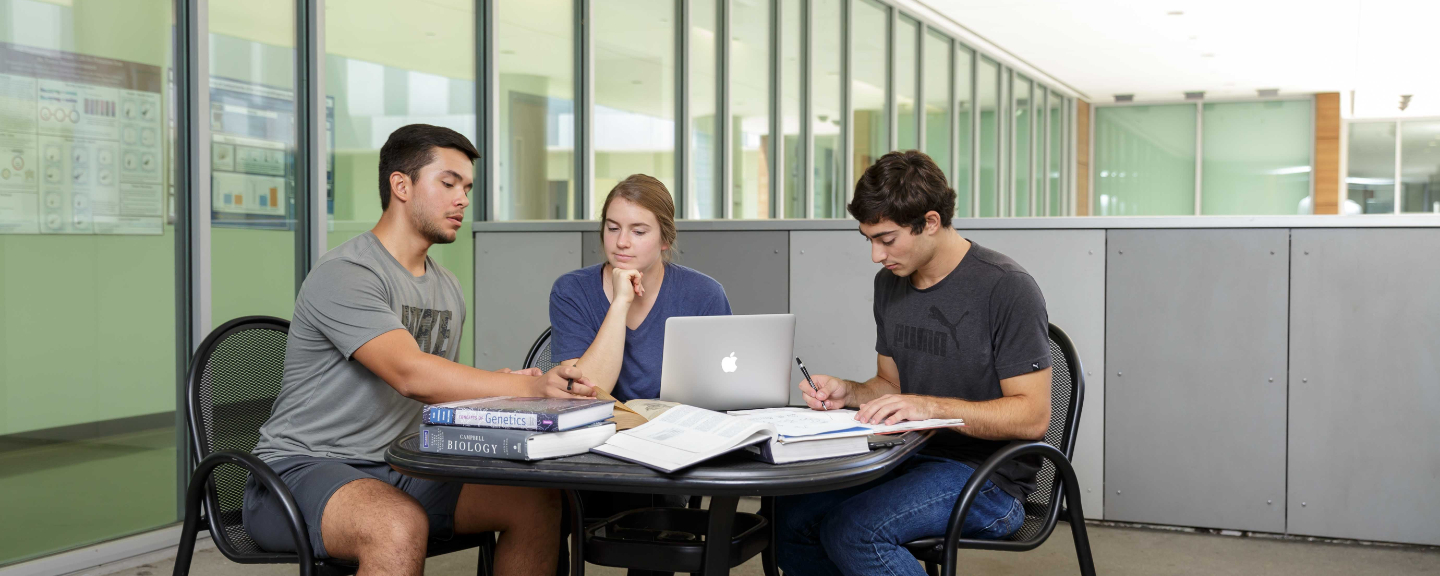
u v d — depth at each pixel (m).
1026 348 1.86
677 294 2.24
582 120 5.07
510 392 1.74
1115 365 3.26
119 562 3.02
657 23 5.60
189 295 3.28
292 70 3.62
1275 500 3.13
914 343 2.03
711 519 1.56
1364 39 8.22
